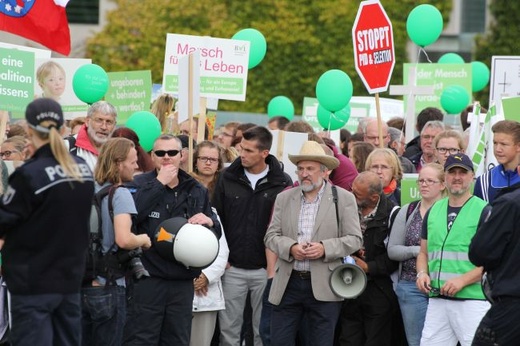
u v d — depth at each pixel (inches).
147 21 3048.7
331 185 879.7
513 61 1256.8
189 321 842.2
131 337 824.9
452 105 1355.8
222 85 1091.9
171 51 1092.5
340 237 866.1
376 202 906.7
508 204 690.2
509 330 695.7
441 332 844.0
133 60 3093.0
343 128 1520.7
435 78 1391.5
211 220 831.1
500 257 696.4
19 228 652.1
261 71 3016.7
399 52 2955.2
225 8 3038.9
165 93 1112.2
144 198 818.2
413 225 879.7
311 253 852.0
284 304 872.9
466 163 827.4
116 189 756.6
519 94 1258.6
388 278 903.1
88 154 895.1
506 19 2935.5
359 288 853.8
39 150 656.4
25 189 645.3
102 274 748.6
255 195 926.4
